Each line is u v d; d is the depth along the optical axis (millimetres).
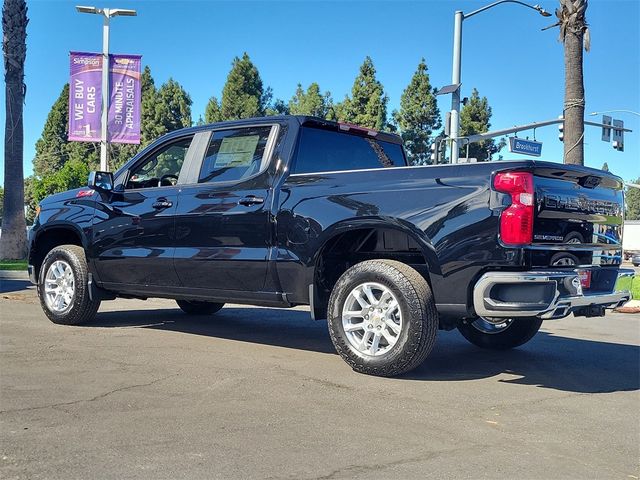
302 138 5961
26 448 3494
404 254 5750
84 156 62750
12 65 19219
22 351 5965
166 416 4105
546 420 4250
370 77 45469
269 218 5742
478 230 4727
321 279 5668
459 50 19562
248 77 50719
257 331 7457
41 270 7590
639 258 43500
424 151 48125
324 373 5328
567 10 14547
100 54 18484
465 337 6863
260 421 4047
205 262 6137
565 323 9406
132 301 10297
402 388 4922
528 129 22250
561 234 4988
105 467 3258
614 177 5555
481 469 3357
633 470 3422
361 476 3219
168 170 6789
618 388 5195
